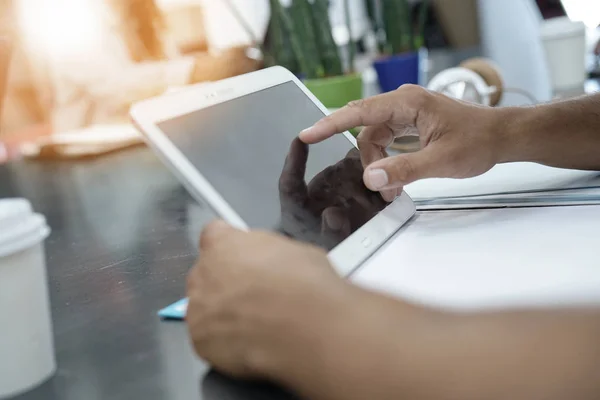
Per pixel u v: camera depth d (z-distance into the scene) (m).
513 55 2.13
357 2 2.10
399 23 1.63
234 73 2.07
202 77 2.04
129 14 2.03
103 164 1.46
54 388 0.44
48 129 1.93
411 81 1.59
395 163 0.65
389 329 0.33
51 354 0.46
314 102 0.76
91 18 1.97
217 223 0.47
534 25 2.22
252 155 0.62
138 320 0.54
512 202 0.71
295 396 0.36
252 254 0.41
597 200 0.67
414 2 2.14
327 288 0.36
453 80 1.36
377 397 0.31
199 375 0.43
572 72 1.75
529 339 0.30
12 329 0.43
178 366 0.45
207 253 0.43
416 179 0.66
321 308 0.35
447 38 2.21
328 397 0.33
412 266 0.55
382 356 0.32
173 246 0.76
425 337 0.32
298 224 0.59
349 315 0.34
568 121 0.76
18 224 0.43
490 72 1.45
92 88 1.96
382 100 0.70
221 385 0.41
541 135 0.74
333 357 0.33
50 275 0.71
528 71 2.13
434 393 0.30
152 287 0.63
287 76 0.76
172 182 1.18
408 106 0.70
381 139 0.75
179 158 0.56
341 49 1.70
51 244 0.85
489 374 0.29
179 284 0.62
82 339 0.52
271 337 0.36
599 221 0.60
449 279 0.51
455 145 0.69
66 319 0.57
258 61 2.00
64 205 1.09
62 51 1.94
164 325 0.53
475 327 0.31
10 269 0.43
